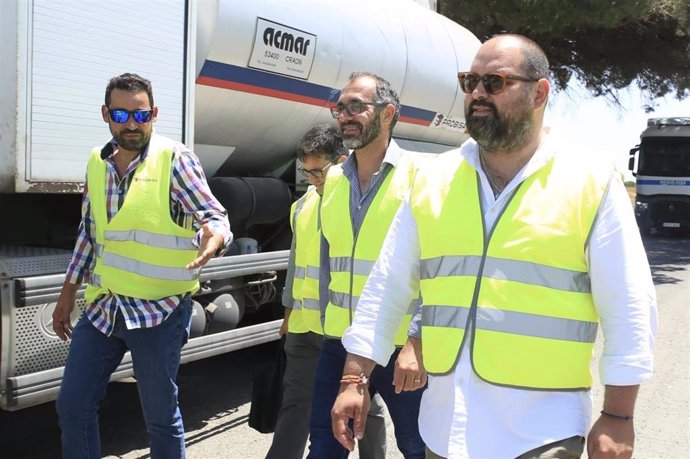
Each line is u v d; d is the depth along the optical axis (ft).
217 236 9.62
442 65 22.95
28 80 11.01
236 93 16.42
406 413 9.45
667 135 68.13
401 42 21.02
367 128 9.53
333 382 9.77
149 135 10.03
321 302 10.43
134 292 9.90
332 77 18.62
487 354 6.22
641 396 18.39
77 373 9.91
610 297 6.01
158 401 10.14
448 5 44.93
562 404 6.17
